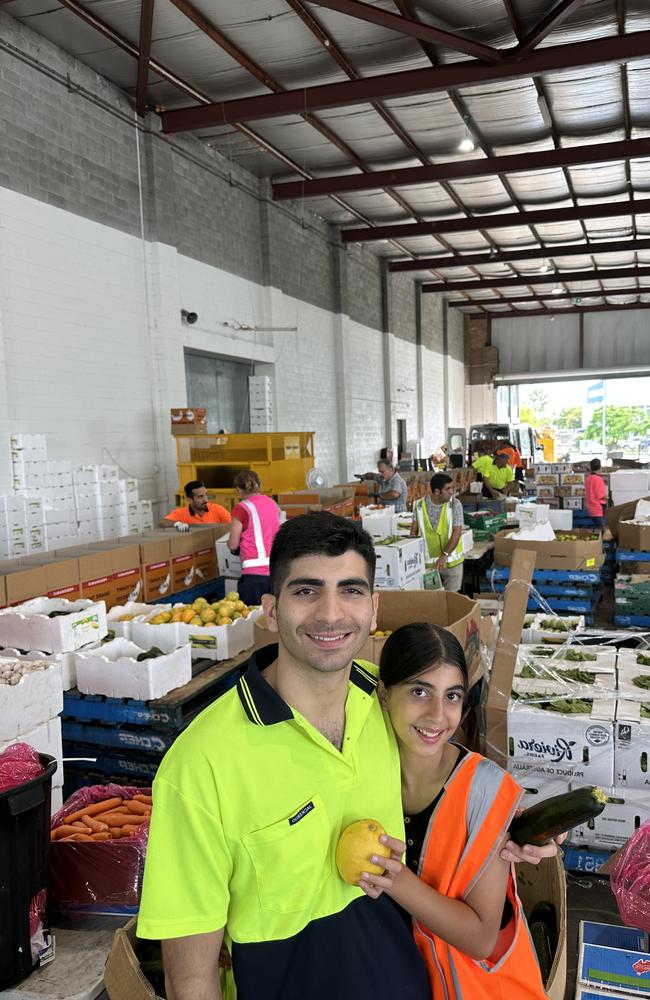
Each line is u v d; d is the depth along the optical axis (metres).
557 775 2.79
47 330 7.28
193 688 3.42
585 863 2.79
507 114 9.59
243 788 1.19
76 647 3.57
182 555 5.90
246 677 1.27
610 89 8.86
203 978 1.17
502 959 1.41
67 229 7.54
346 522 1.21
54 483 6.80
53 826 2.28
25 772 1.83
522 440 22.06
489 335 26.11
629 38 7.14
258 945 1.22
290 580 1.19
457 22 7.41
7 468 6.52
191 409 8.49
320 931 1.25
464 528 7.16
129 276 8.55
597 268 20.30
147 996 1.47
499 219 13.92
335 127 9.84
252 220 11.65
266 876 1.20
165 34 7.29
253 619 4.01
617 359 24.89
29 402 7.06
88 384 7.88
